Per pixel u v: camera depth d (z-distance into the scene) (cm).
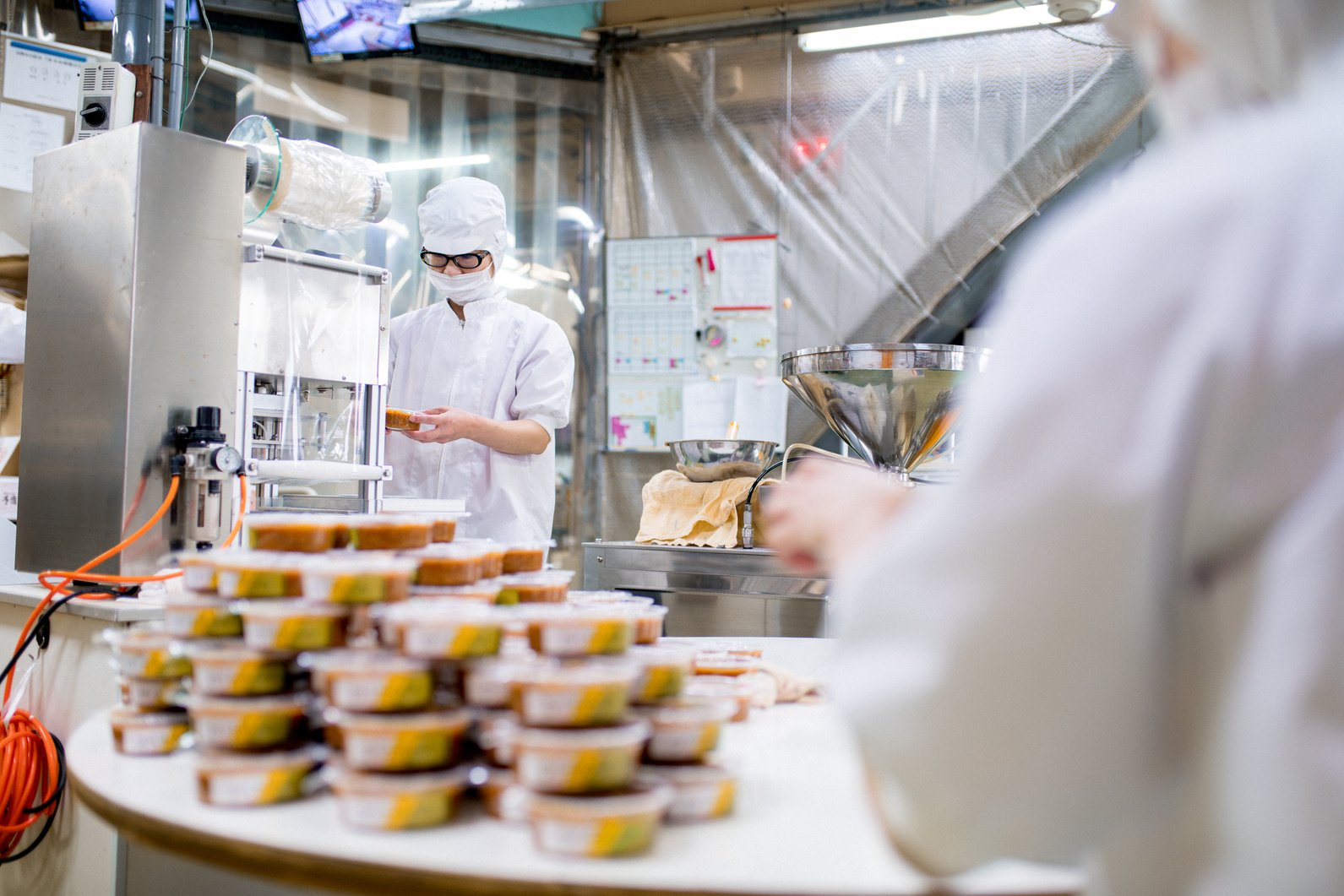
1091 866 65
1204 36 59
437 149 447
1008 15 406
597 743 84
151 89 272
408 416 268
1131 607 53
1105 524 52
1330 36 56
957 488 57
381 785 86
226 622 110
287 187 237
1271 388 52
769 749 115
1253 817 52
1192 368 52
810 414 430
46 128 297
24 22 412
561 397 310
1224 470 53
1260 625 53
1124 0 65
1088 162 412
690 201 443
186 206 198
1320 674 51
